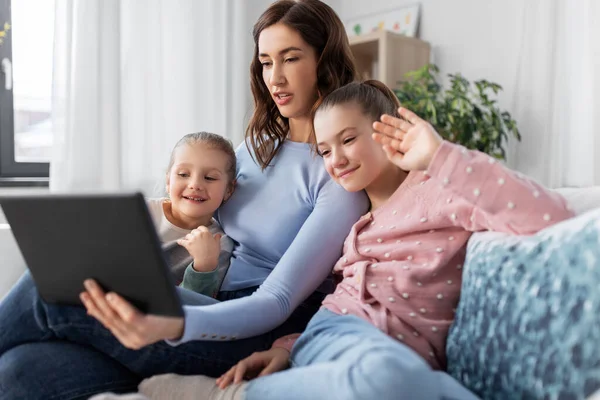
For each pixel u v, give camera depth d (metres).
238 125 2.78
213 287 1.15
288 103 1.24
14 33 2.42
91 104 2.28
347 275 1.03
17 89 2.45
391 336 0.88
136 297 0.76
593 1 2.36
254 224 1.23
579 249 0.66
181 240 1.16
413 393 0.66
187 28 2.60
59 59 2.24
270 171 1.28
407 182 1.04
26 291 0.97
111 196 0.70
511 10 2.65
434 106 2.42
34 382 0.89
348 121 1.04
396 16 3.04
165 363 0.97
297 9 1.23
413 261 0.95
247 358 0.93
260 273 1.20
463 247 0.94
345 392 0.68
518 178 0.83
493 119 2.48
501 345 0.73
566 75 2.43
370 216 1.07
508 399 0.71
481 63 2.77
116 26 2.32
